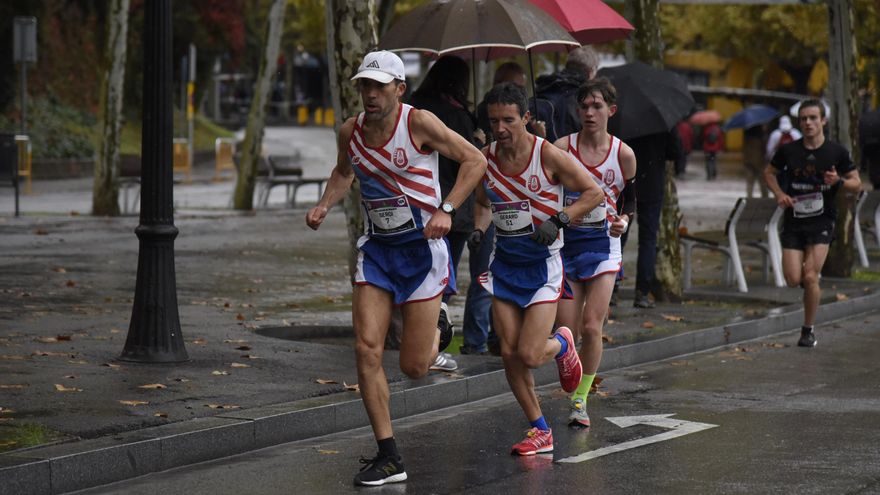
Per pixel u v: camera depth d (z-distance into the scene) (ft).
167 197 88.69
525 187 67.77
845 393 89.51
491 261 70.44
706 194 349.00
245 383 81.76
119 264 153.69
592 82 77.05
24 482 59.82
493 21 93.61
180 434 67.41
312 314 117.91
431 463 67.97
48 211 246.47
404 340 64.69
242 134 600.39
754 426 77.56
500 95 66.90
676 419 79.87
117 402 74.59
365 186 63.46
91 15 428.15
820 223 111.75
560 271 69.36
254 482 63.77
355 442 73.67
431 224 61.98
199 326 106.32
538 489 62.18
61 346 93.56
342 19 98.32
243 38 490.49
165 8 87.97
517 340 69.51
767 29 425.28
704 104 507.71
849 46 163.22
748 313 123.95
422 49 94.73
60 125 378.12
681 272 134.41
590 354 77.15
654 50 131.54
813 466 66.90
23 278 136.98
